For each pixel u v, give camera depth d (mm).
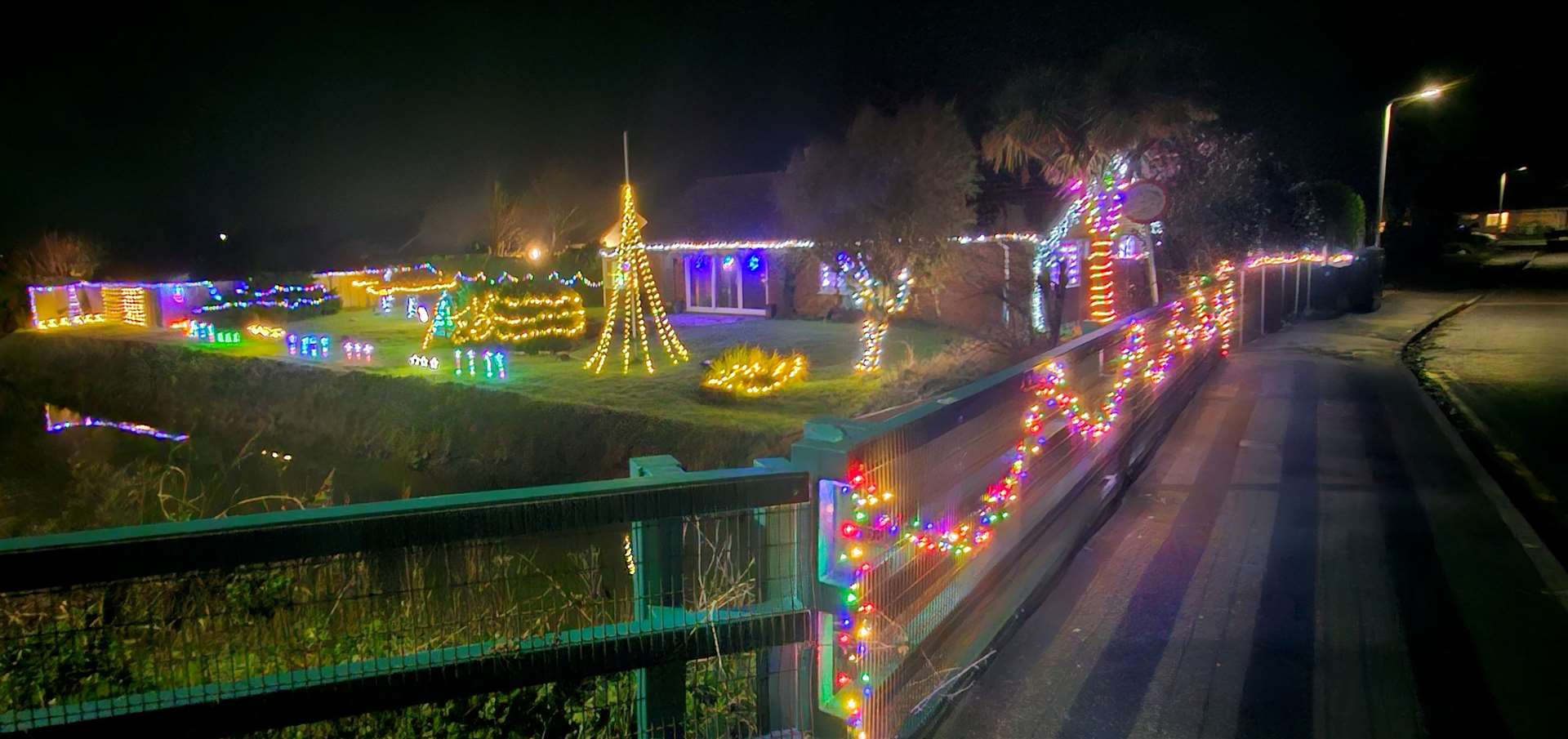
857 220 15219
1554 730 3340
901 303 15977
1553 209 68500
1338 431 8477
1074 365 5309
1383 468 7180
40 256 36625
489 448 15891
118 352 27188
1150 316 7512
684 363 19000
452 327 23531
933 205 14906
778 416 13445
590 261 31516
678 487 2479
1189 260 14969
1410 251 35531
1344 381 11148
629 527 2791
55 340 30719
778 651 2945
